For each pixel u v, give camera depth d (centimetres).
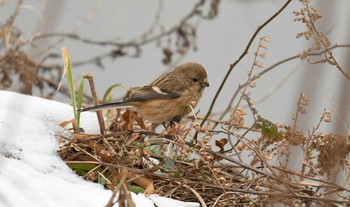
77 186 933
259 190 1017
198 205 945
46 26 727
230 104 1216
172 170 1033
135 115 1209
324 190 1051
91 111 1148
